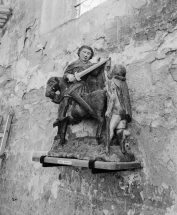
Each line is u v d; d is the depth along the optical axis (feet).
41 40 10.56
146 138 6.23
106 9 8.14
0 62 13.00
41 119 9.55
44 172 8.79
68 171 7.92
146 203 5.88
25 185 9.40
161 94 6.15
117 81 6.06
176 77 5.94
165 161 5.76
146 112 6.36
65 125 6.97
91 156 5.81
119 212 6.31
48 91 7.12
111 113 5.90
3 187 10.44
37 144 9.42
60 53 9.48
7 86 12.05
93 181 7.11
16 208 9.51
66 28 9.53
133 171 6.29
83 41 8.65
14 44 12.30
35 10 11.51
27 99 10.55
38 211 8.57
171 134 5.78
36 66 10.48
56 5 11.23
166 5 6.45
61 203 7.86
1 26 13.75
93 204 6.93
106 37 7.86
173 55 6.09
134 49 6.97
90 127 7.43
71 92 6.73
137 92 6.64
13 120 11.04
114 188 6.57
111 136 5.83
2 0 14.03
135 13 7.18
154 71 6.40
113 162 5.49
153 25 6.65
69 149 6.52
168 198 5.55
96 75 6.91
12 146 10.60
